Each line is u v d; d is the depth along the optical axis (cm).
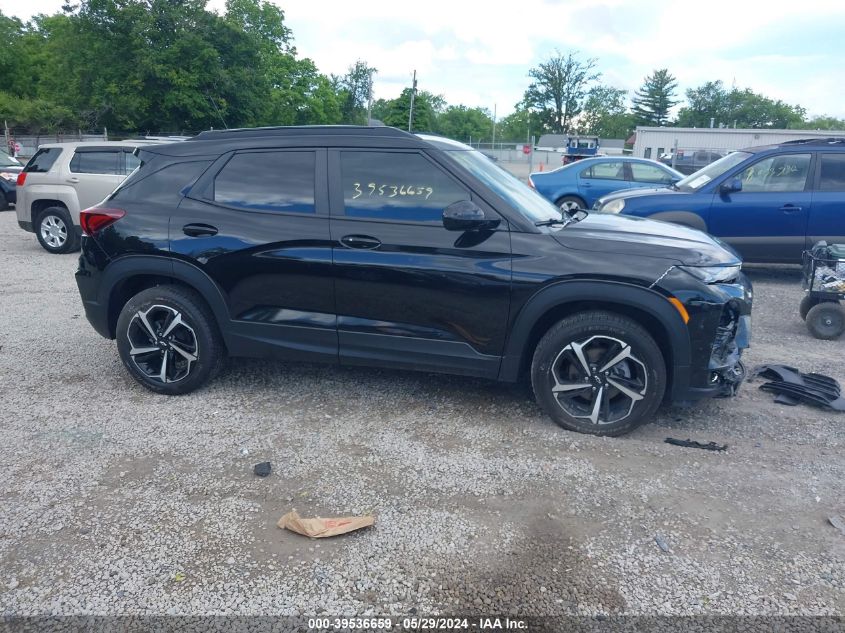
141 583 272
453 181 402
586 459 373
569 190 1320
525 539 302
